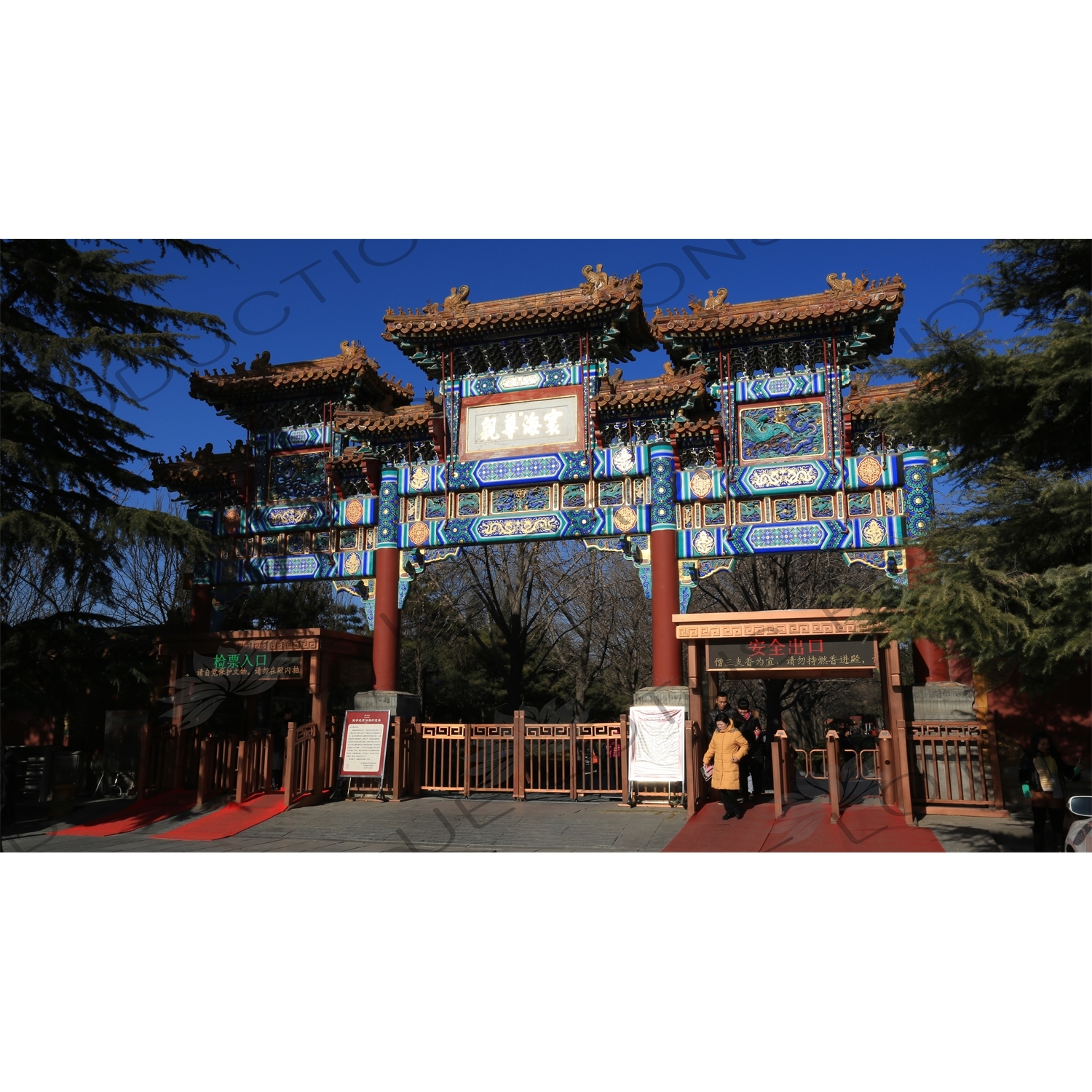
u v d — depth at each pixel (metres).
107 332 18.27
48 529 15.95
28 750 21.52
